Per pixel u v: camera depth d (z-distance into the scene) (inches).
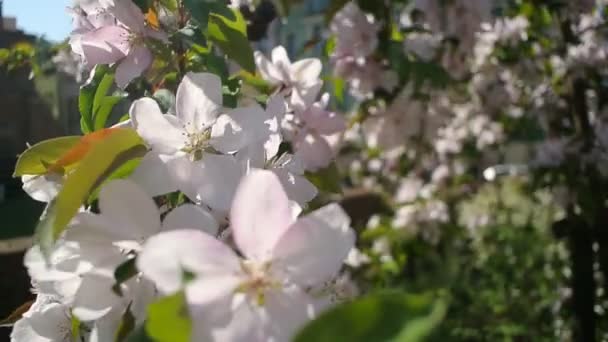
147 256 4.5
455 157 34.3
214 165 6.8
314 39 18.3
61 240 6.3
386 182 36.9
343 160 30.0
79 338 7.0
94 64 9.3
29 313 7.4
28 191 7.4
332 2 17.3
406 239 32.0
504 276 33.8
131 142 6.6
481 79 29.6
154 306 4.1
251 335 4.7
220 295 4.7
